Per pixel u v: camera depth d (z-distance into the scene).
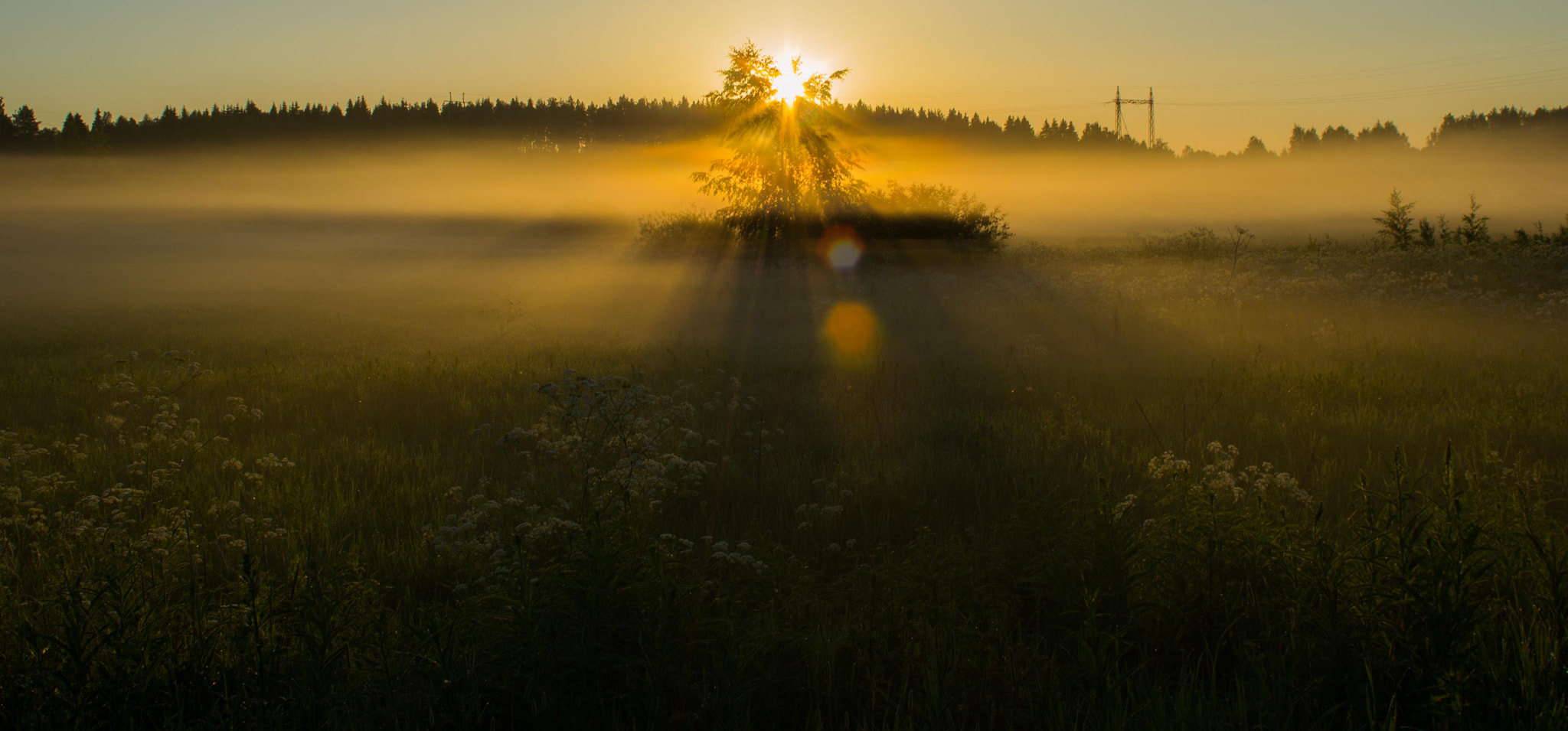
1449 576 3.14
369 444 7.72
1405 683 3.11
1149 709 2.98
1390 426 7.22
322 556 4.79
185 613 3.52
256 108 177.38
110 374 11.48
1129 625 3.41
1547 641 3.07
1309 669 3.22
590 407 5.01
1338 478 5.91
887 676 3.29
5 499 5.24
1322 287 16.62
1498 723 2.91
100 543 4.26
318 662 3.08
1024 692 3.07
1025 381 10.26
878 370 10.66
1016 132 188.38
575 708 3.02
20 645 3.33
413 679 3.20
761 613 3.64
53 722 2.94
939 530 5.17
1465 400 8.13
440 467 7.07
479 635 3.24
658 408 5.95
